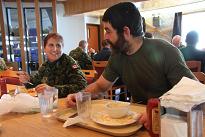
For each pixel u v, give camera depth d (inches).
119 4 48.1
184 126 27.4
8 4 241.4
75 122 39.7
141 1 203.6
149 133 33.8
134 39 51.1
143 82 54.3
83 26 305.3
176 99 27.5
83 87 72.8
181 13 259.9
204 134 32.1
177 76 47.0
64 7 285.9
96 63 147.4
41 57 230.2
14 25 245.0
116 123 37.8
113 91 148.9
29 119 45.2
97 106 49.7
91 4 253.6
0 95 65.1
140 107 47.4
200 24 247.1
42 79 82.7
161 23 278.2
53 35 81.7
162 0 229.1
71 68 77.8
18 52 241.6
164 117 29.1
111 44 50.4
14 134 37.5
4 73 118.5
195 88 29.3
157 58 50.2
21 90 68.4
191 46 143.5
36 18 231.3
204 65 139.9
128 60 54.7
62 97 66.7
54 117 45.2
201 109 29.2
